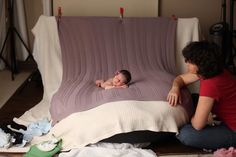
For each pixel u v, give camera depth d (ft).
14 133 7.44
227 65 12.12
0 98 10.15
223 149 6.55
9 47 12.69
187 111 7.23
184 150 7.07
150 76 8.77
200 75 6.29
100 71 9.14
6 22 12.37
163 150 7.08
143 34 9.82
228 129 6.70
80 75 8.95
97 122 6.79
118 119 6.71
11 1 11.70
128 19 9.93
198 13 13.01
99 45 9.52
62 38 9.48
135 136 6.81
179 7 12.82
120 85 7.97
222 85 6.22
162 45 9.77
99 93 7.64
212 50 6.11
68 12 11.85
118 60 9.38
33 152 6.79
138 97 7.23
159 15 12.64
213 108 6.63
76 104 7.43
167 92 7.45
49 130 7.58
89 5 11.85
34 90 10.81
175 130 6.84
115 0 11.87
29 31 12.75
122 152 6.64
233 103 6.40
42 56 9.55
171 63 9.61
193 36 10.07
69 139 7.04
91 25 9.74
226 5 13.05
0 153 6.92
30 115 8.48
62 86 8.48
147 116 6.73
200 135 6.68
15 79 11.84
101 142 6.90
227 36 12.05
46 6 11.76
